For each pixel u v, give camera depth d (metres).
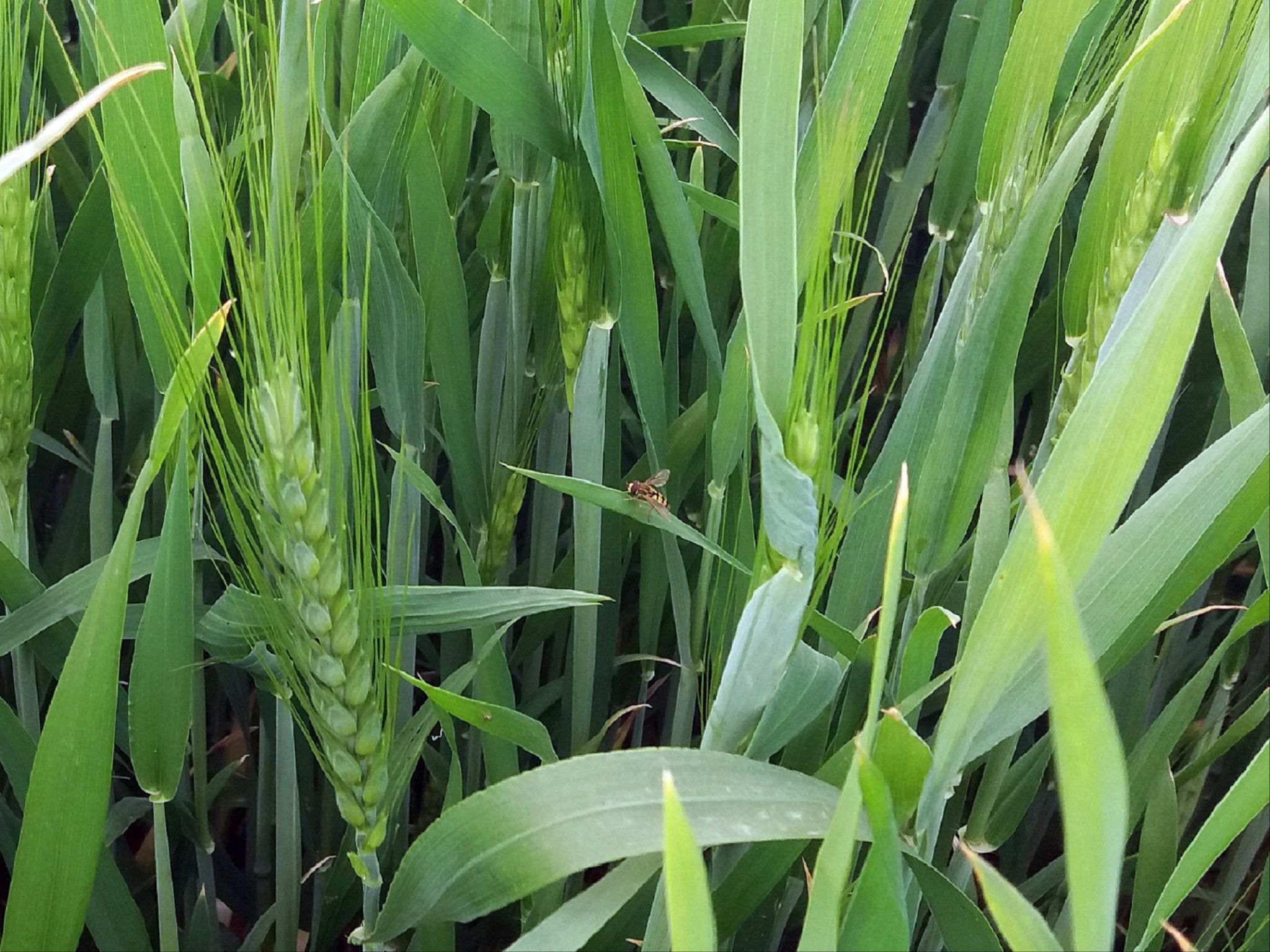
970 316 0.25
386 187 0.31
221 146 0.34
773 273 0.18
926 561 0.25
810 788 0.20
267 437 0.19
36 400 0.34
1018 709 0.22
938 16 0.51
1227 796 0.18
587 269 0.29
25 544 0.29
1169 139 0.23
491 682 0.28
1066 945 0.29
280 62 0.27
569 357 0.30
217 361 0.24
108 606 0.20
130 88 0.24
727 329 0.39
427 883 0.21
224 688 0.41
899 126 0.46
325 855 0.38
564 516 0.47
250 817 0.41
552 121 0.28
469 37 0.26
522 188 0.32
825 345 0.19
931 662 0.23
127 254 0.26
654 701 0.47
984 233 0.26
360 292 0.30
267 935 0.38
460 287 0.31
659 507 0.25
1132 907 0.28
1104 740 0.14
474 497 0.34
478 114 0.41
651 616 0.37
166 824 0.34
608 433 0.36
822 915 0.16
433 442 0.39
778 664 0.21
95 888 0.28
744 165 0.18
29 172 0.26
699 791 0.20
